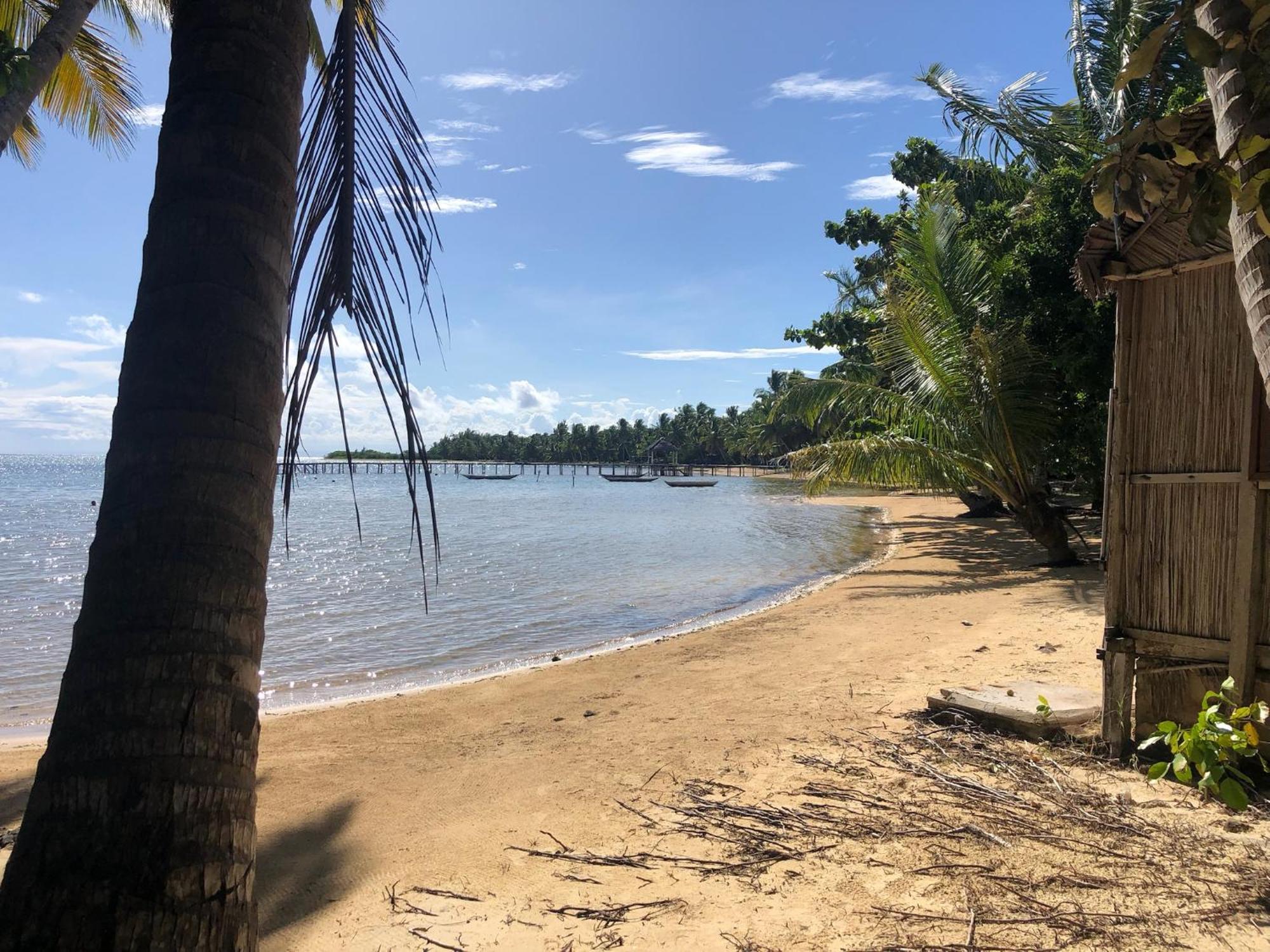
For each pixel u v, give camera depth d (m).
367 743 6.62
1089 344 14.78
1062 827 4.08
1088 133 16.14
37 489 84.69
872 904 3.50
